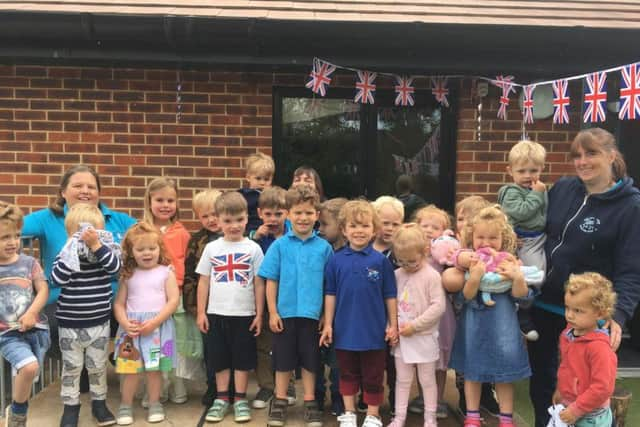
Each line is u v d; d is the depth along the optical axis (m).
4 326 3.15
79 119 4.90
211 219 3.75
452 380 4.25
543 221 3.20
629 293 2.81
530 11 4.98
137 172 4.95
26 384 3.11
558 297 3.09
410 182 5.26
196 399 3.84
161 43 4.50
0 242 3.14
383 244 3.60
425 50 4.59
